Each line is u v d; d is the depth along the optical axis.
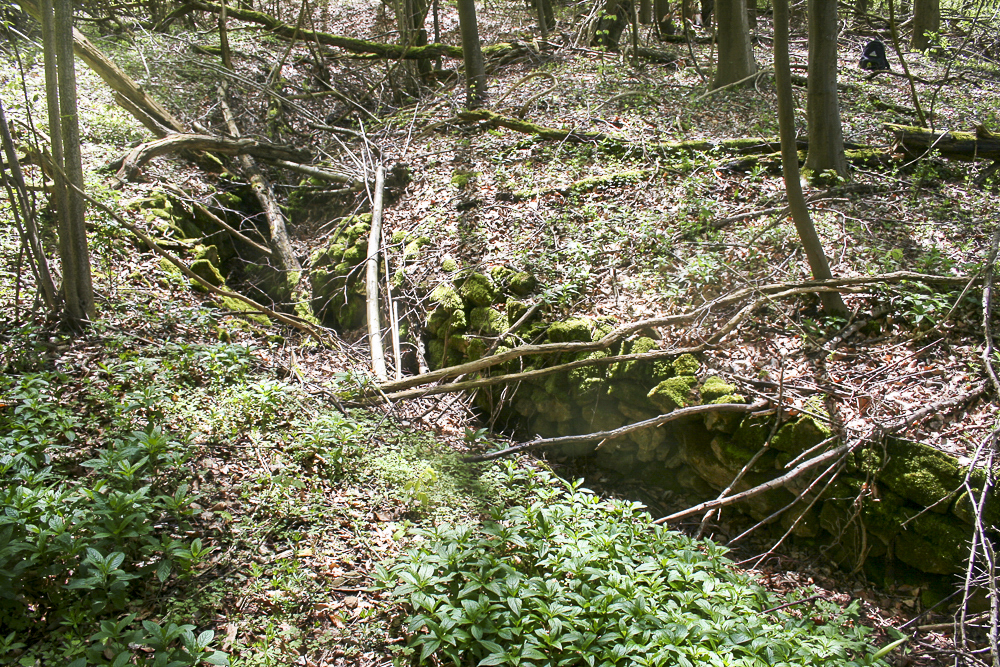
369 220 8.40
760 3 18.12
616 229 7.11
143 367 4.99
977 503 4.34
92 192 6.86
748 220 7.16
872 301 5.86
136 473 4.05
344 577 3.92
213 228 8.48
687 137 9.12
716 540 5.23
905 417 4.80
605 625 3.38
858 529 4.75
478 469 5.15
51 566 3.33
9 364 4.86
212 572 3.78
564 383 6.10
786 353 5.60
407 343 7.09
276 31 13.12
